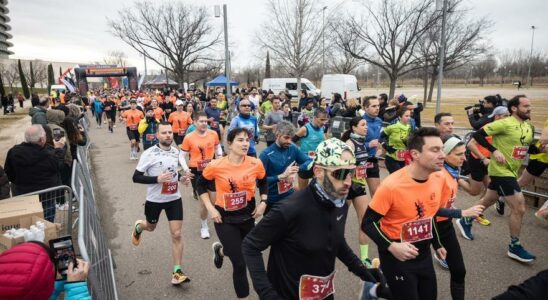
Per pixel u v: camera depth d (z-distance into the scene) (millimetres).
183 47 28594
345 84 28609
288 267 2178
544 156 5398
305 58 21609
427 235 2826
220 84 27891
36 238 3293
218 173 3695
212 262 4766
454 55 24641
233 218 3686
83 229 2787
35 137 4988
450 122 4691
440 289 4039
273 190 4414
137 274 4480
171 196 4238
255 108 16609
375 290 2938
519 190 4500
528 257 4477
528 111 4344
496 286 4051
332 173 2035
